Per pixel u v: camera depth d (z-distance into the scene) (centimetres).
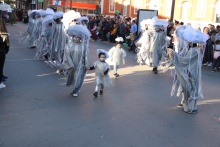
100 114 649
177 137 551
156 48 1173
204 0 3397
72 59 759
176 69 709
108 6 4597
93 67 776
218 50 1341
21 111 642
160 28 1182
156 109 710
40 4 5462
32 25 1611
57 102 717
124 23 2217
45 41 1230
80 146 491
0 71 803
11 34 2402
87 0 5178
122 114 658
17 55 1371
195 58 699
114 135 542
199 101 811
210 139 552
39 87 842
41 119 602
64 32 1077
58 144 494
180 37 712
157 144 514
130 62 1401
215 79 1148
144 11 2003
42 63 1198
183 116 673
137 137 539
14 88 817
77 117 623
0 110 641
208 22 3359
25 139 507
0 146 478
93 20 2605
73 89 780
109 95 806
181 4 3591
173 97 821
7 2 3647
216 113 711
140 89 892
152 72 1170
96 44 2177
